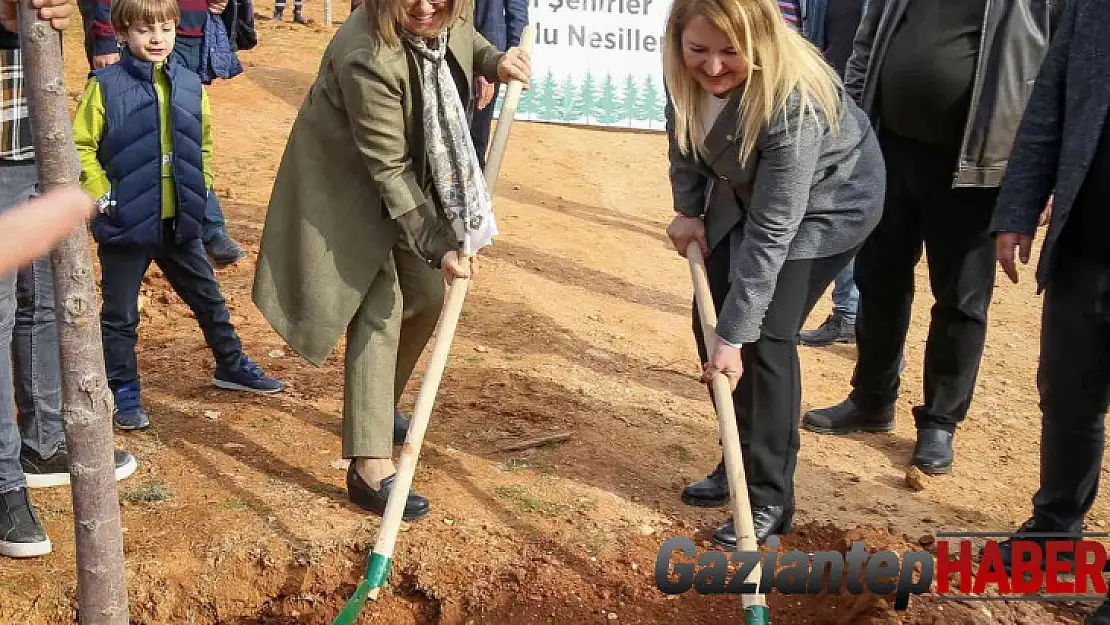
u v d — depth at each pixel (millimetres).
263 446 4191
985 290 4207
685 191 3631
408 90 3342
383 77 3252
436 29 3305
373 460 3725
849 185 3469
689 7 3057
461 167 3416
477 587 3496
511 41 6926
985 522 3990
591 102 10352
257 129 9086
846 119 3420
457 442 4285
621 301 6219
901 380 5410
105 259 4117
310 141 3516
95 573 2785
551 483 4023
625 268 6840
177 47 6316
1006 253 3504
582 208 8188
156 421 4332
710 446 4434
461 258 3410
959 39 3961
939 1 4000
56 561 3422
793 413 3578
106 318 4156
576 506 3873
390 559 3191
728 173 3336
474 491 3926
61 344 2635
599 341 5551
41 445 3836
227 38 6676
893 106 4109
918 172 4156
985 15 3893
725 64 3064
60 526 3605
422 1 3201
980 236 4125
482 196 3465
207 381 4754
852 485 4223
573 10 10195
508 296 5973
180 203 4180
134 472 3936
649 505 3934
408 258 3768
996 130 3914
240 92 10203
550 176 8961
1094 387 3410
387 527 3201
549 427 4453
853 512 3988
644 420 4609
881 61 4164
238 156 8242
